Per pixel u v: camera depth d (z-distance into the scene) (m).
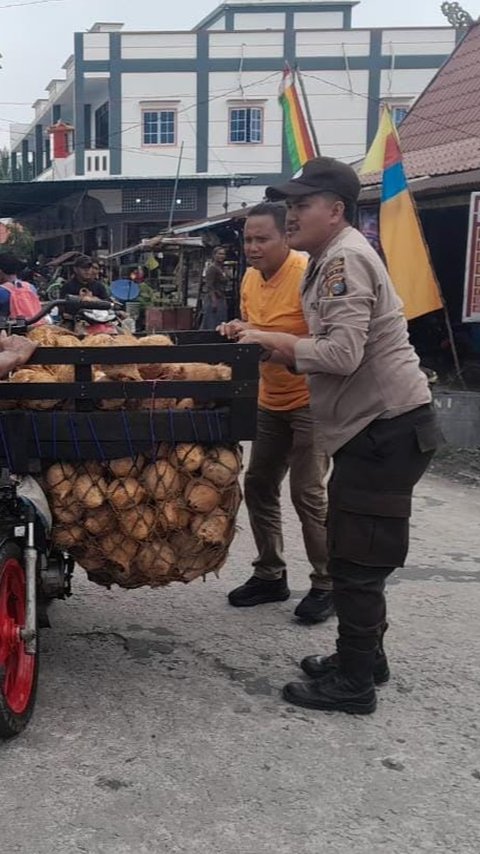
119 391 2.90
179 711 3.11
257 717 3.08
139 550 3.04
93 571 3.15
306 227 2.96
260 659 3.56
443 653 3.65
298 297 3.58
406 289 7.96
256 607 4.13
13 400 2.90
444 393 7.71
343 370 2.82
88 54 27.58
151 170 28.06
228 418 2.96
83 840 2.38
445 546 5.17
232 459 3.00
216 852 2.34
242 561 4.80
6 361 2.76
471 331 11.92
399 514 2.95
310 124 10.85
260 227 3.55
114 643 3.69
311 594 3.98
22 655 2.96
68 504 2.96
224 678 3.38
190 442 2.96
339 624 3.10
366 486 2.94
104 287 8.12
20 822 2.45
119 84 27.52
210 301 14.62
